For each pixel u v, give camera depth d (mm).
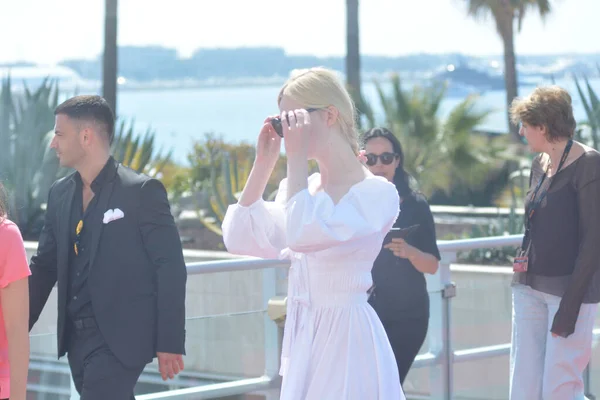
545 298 6688
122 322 5309
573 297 6402
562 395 6656
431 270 6641
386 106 30203
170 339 5301
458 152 29453
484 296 8234
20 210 21250
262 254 4879
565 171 6504
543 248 6598
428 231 6711
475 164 29422
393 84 30391
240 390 6777
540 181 6723
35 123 22188
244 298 6801
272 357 6906
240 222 4836
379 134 6805
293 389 4582
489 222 22750
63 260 5445
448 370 7934
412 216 6711
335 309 4609
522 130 6672
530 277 6727
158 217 5383
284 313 6797
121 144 23312
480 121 29875
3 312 4934
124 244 5344
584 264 6352
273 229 4879
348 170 4668
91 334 5391
